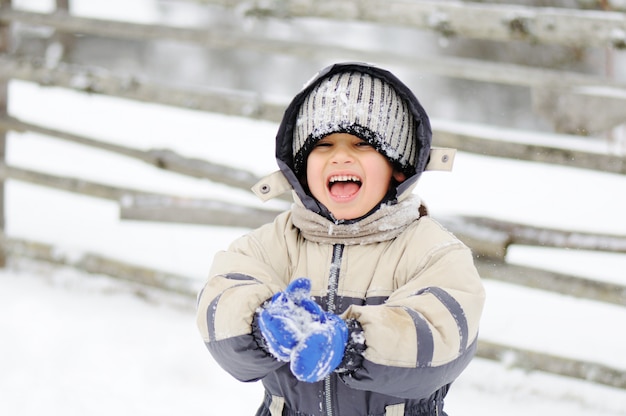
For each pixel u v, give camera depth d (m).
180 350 4.02
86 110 12.62
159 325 4.43
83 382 3.61
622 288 3.93
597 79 4.49
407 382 1.40
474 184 9.12
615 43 4.09
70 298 4.83
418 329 1.40
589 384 3.89
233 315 1.44
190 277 4.99
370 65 1.75
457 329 1.45
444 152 1.79
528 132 9.81
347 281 1.68
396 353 1.37
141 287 5.06
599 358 4.27
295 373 1.21
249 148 10.82
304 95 1.79
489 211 8.02
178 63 11.99
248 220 4.72
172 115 12.58
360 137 1.71
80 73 5.09
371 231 1.70
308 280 1.32
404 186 1.70
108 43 11.42
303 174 1.84
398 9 4.41
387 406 1.61
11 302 4.66
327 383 1.62
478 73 4.62
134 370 3.77
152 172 9.16
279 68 12.16
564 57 8.53
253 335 1.43
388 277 1.67
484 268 4.09
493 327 4.71
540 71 4.52
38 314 4.46
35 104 12.83
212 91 4.84
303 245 1.77
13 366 3.73
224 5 4.84
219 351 1.48
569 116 4.45
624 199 8.48
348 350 1.35
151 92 4.93
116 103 13.20
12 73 5.23
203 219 4.81
